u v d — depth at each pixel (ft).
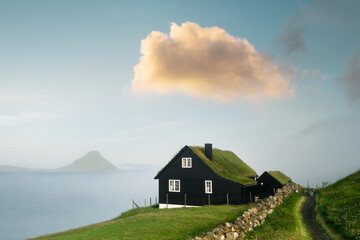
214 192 161.38
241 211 102.06
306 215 103.91
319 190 159.74
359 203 88.48
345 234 69.15
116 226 94.07
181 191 169.99
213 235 66.95
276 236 75.15
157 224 87.66
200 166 166.50
